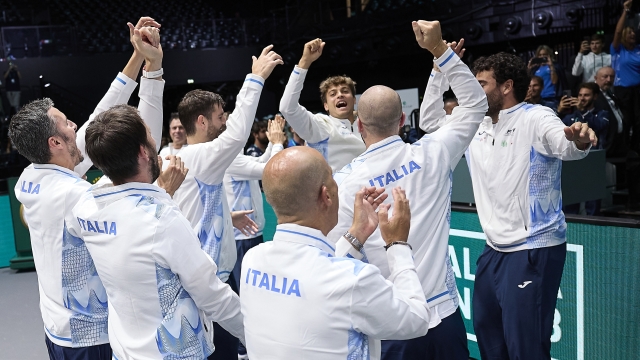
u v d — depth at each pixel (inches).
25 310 206.7
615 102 209.6
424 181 74.7
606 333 104.7
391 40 483.5
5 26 575.2
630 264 99.7
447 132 79.6
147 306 63.0
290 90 103.2
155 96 86.5
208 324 71.0
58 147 77.3
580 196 137.8
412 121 309.9
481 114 81.4
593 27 364.2
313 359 53.0
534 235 94.5
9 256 287.9
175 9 700.0
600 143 193.0
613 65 245.4
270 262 55.8
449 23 452.1
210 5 719.7
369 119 74.9
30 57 530.6
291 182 54.4
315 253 54.4
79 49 549.3
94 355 76.0
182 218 64.8
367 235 59.9
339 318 52.5
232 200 169.0
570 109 191.0
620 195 193.6
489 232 100.1
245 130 90.0
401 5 483.2
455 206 134.6
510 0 412.5
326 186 55.8
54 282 75.4
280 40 572.4
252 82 90.9
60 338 75.7
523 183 95.2
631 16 240.8
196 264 63.7
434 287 74.6
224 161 91.4
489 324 103.3
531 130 94.1
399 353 74.9
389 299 53.4
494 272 100.7
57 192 74.3
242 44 592.4
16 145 76.7
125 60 560.4
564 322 112.4
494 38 429.1
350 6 526.3
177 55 568.1
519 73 96.1
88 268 75.1
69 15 645.3
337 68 561.3
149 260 61.8
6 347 166.6
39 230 75.8
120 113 65.1
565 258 102.0
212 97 105.0
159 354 62.8
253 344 56.5
